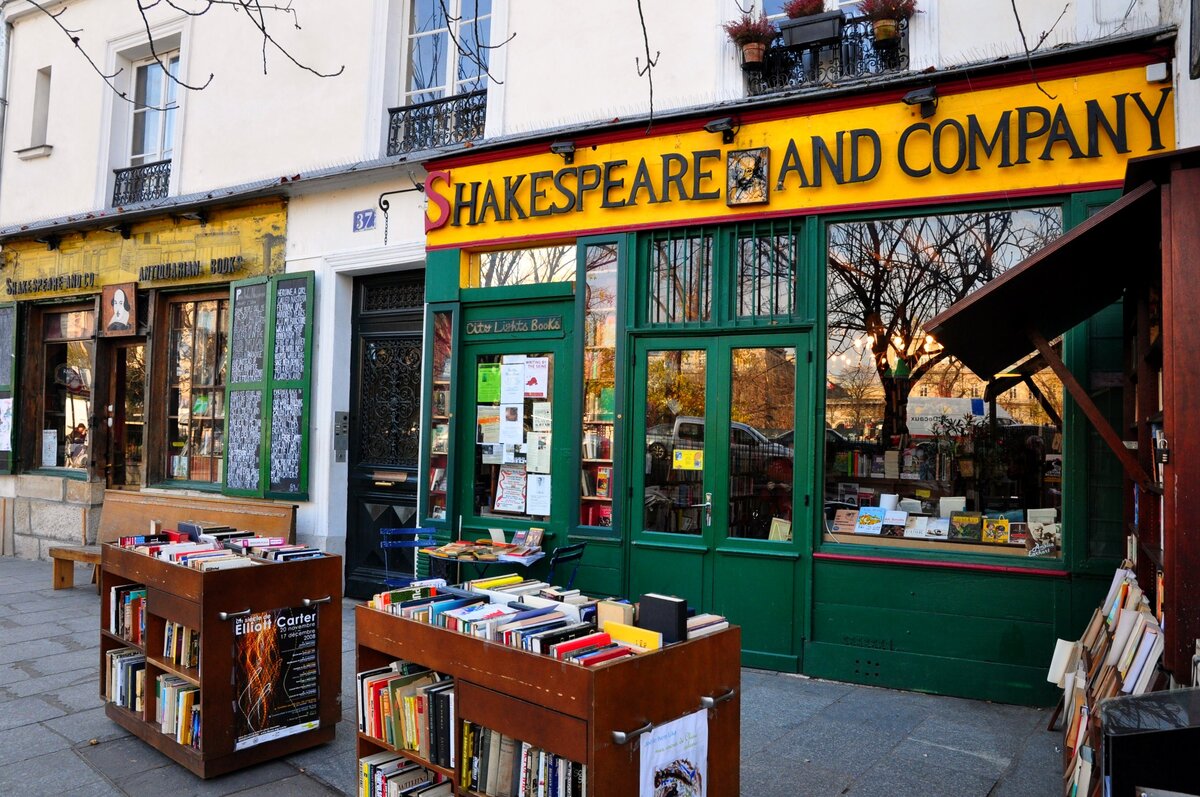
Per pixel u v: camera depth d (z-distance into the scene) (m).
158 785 3.77
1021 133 4.86
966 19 5.20
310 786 3.79
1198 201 2.82
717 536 5.66
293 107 8.15
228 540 4.60
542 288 6.43
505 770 2.75
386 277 7.75
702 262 5.81
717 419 5.70
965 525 5.07
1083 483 4.70
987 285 3.61
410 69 7.81
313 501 7.70
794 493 5.45
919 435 5.22
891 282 5.29
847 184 5.32
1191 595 2.75
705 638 2.81
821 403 5.41
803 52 5.72
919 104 5.10
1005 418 5.01
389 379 7.68
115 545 4.62
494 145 6.47
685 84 6.06
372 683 3.29
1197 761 1.79
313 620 4.18
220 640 3.83
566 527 6.27
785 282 5.55
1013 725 4.47
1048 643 4.75
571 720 2.48
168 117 9.54
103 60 9.74
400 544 6.09
